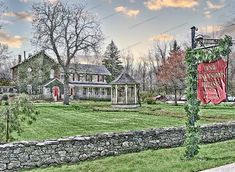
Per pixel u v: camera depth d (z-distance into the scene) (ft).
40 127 69.10
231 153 40.32
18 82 201.77
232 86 167.43
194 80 38.52
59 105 134.72
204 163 35.04
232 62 162.09
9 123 41.52
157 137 44.57
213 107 123.95
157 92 208.23
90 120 82.28
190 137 38.55
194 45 38.24
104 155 39.99
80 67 230.27
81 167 34.83
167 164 35.12
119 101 131.54
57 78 207.92
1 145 34.35
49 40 163.12
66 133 61.57
